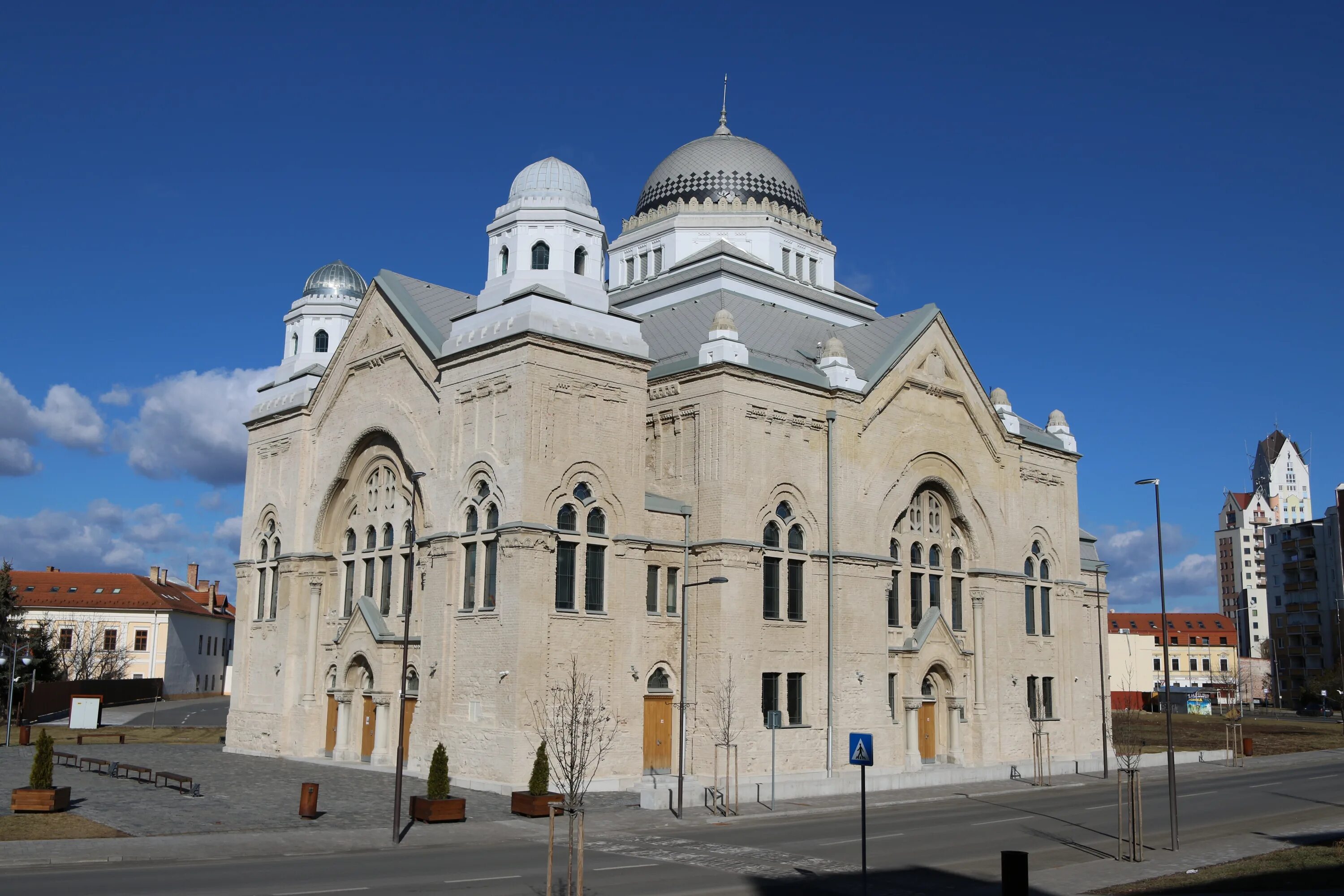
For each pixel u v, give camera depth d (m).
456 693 41.72
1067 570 61.41
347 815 33.66
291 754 51.00
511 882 23.22
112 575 115.19
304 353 57.41
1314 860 26.84
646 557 43.47
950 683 52.22
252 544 56.41
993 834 32.53
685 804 37.53
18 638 81.62
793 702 45.47
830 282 64.81
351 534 51.81
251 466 57.78
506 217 45.16
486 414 42.66
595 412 42.81
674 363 46.44
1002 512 56.34
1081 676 61.50
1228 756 64.62
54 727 71.50
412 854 27.58
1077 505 63.06
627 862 26.64
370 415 49.91
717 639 43.00
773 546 45.72
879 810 38.75
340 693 48.72
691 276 57.75
